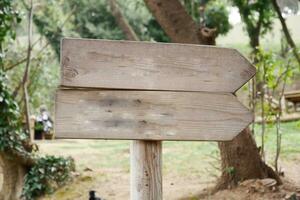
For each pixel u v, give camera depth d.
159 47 1.66
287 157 6.78
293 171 5.86
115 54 1.63
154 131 1.63
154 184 1.66
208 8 12.63
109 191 5.74
